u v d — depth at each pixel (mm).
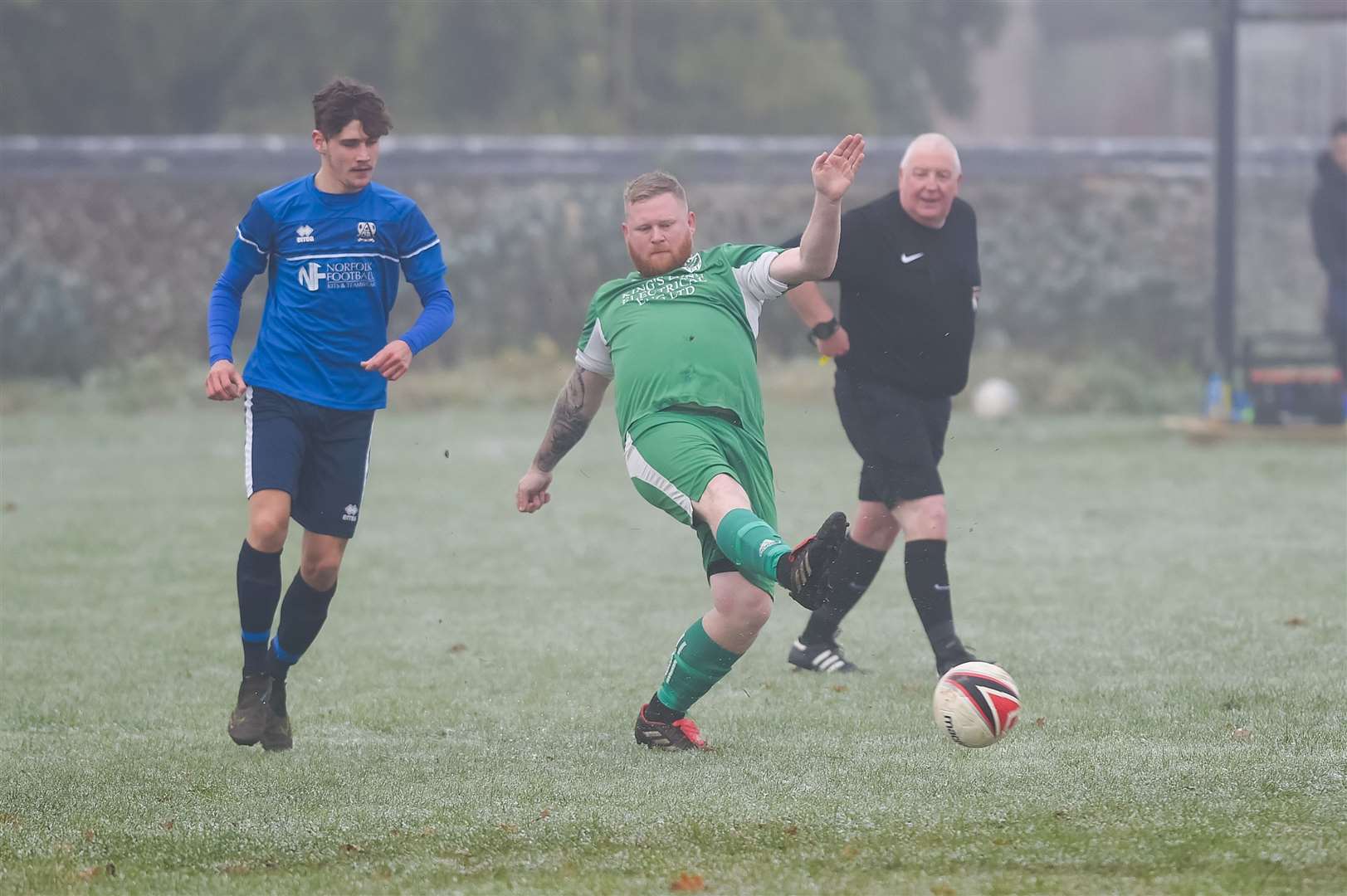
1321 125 55031
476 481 45031
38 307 76500
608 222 84688
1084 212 84562
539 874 12453
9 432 59000
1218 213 53281
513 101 116375
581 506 40031
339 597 27719
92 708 19609
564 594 28016
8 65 109625
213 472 47219
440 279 17203
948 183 20312
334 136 16562
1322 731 17062
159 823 14102
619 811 14117
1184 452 49656
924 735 17453
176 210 84812
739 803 14320
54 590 28531
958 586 28062
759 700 19641
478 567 30938
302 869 12750
